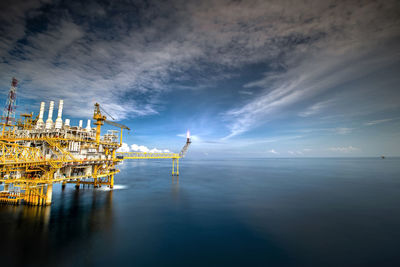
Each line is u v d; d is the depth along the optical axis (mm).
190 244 23719
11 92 44281
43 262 19500
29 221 28953
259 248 22859
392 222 30812
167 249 22469
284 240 24891
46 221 29141
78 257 20531
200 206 39625
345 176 92750
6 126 43281
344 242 24297
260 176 93562
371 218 32750
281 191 55469
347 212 35969
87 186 55531
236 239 25125
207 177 87875
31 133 41062
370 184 68000
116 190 52375
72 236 25000
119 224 29359
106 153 49844
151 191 53438
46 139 36531
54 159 35531
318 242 24328
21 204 35719
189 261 20125
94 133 47312
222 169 141875
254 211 36531
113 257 20672
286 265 19547
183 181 74125
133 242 24000
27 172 35625
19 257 20203
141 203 40938
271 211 36562
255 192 54000
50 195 34812
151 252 21797
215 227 28922
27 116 47688
